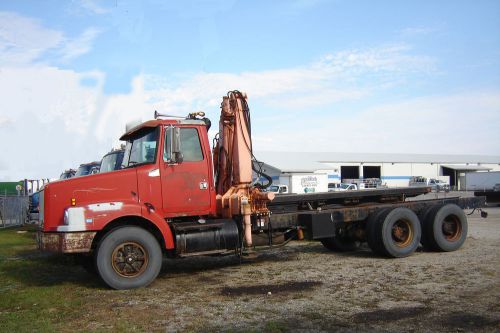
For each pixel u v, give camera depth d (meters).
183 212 8.23
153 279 7.63
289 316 5.76
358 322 5.47
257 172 9.43
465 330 5.10
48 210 7.50
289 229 9.73
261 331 5.21
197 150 8.46
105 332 5.28
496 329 5.10
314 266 9.16
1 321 5.77
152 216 7.72
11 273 9.13
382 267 8.83
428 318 5.54
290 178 38.91
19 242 14.36
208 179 8.49
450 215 10.65
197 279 8.23
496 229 14.85
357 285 7.33
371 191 10.69
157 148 8.10
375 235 9.93
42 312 6.18
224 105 9.24
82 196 7.61
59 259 10.63
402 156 74.56
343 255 10.61
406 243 10.07
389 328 5.23
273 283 7.67
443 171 72.94
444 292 6.71
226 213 8.75
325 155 67.44
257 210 8.94
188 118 8.62
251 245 8.87
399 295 6.62
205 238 8.12
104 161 10.60
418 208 10.97
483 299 6.27
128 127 8.87
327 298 6.57
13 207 22.59
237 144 9.04
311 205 10.12
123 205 7.55
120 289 7.43
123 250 7.52
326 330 5.22
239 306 6.29
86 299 6.86
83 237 7.33
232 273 8.72
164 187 8.08
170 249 8.07
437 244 10.45
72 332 5.33
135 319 5.80
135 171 7.92
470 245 11.40
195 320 5.70
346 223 10.65
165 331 5.31
